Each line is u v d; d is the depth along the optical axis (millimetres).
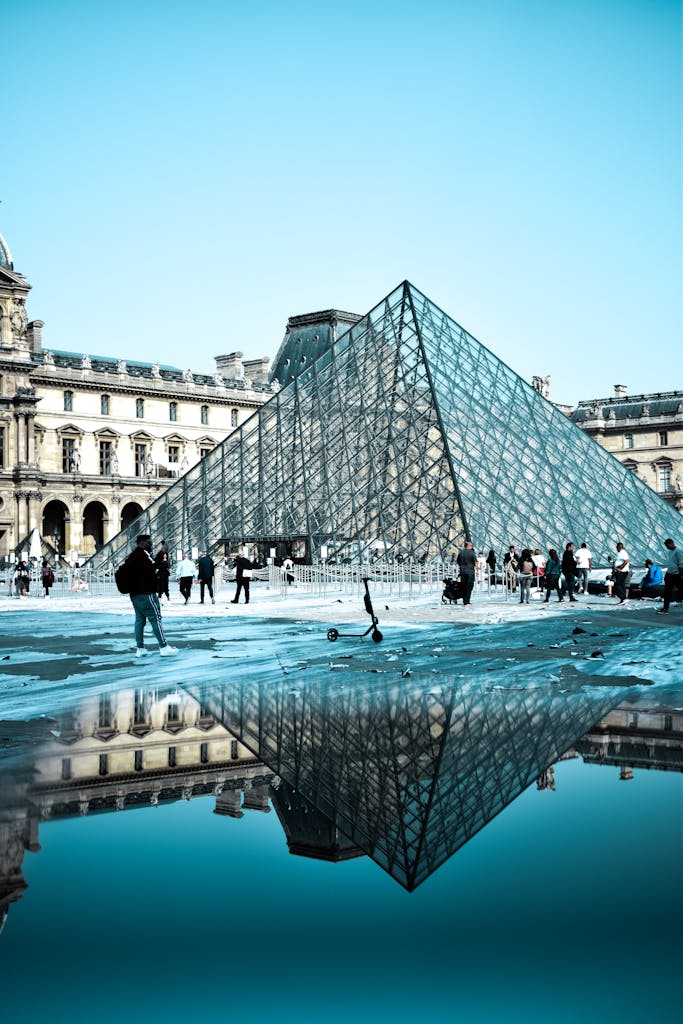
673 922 8531
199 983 7445
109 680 24281
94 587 86938
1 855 10633
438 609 51656
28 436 147375
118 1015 6941
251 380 185875
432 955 7934
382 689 22469
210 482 90625
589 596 68750
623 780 13547
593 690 21922
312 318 185500
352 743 16406
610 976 7484
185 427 172875
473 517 73125
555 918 8641
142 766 14805
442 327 86625
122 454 164875
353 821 11820
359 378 84750
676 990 7258
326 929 8500
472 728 17516
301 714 19172
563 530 78125
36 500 147500
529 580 59438
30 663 28000
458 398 80438
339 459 83062
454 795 12922
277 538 84312
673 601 58500
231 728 17766
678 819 11555
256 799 12852
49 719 18750
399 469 78438
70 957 7984
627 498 85812
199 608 54781
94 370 163125
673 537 85750
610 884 9438
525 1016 6816
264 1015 6914
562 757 15055
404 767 14586
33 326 158875
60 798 12984
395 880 9719
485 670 25766
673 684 22781
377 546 77688
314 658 28859
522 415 85062
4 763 15023
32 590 93750
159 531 91688
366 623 42188
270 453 88000
